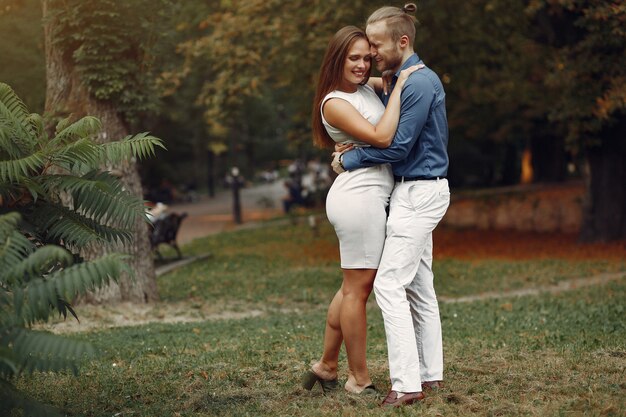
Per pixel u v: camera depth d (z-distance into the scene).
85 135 4.50
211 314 10.59
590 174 19.56
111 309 10.41
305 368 5.70
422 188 4.63
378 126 4.50
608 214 19.31
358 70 4.66
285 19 17.14
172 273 15.88
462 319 8.69
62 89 10.34
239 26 17.17
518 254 18.41
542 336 6.99
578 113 15.98
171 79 16.83
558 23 17.58
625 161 19.28
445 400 4.69
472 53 20.41
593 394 4.68
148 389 5.21
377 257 4.68
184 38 20.23
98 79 10.02
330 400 4.73
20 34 13.52
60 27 10.05
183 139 48.62
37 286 3.64
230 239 25.50
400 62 4.70
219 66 18.06
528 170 45.94
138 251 11.08
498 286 13.23
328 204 4.72
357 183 4.64
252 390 5.10
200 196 57.53
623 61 15.11
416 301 4.94
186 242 26.02
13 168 4.19
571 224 24.03
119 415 4.58
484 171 47.78
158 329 8.53
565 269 14.91
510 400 4.66
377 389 4.98
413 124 4.49
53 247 3.55
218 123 18.73
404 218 4.61
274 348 6.78
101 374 5.75
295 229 27.83
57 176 4.40
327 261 17.98
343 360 6.00
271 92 28.52
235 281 14.12
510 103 25.22
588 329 7.34
